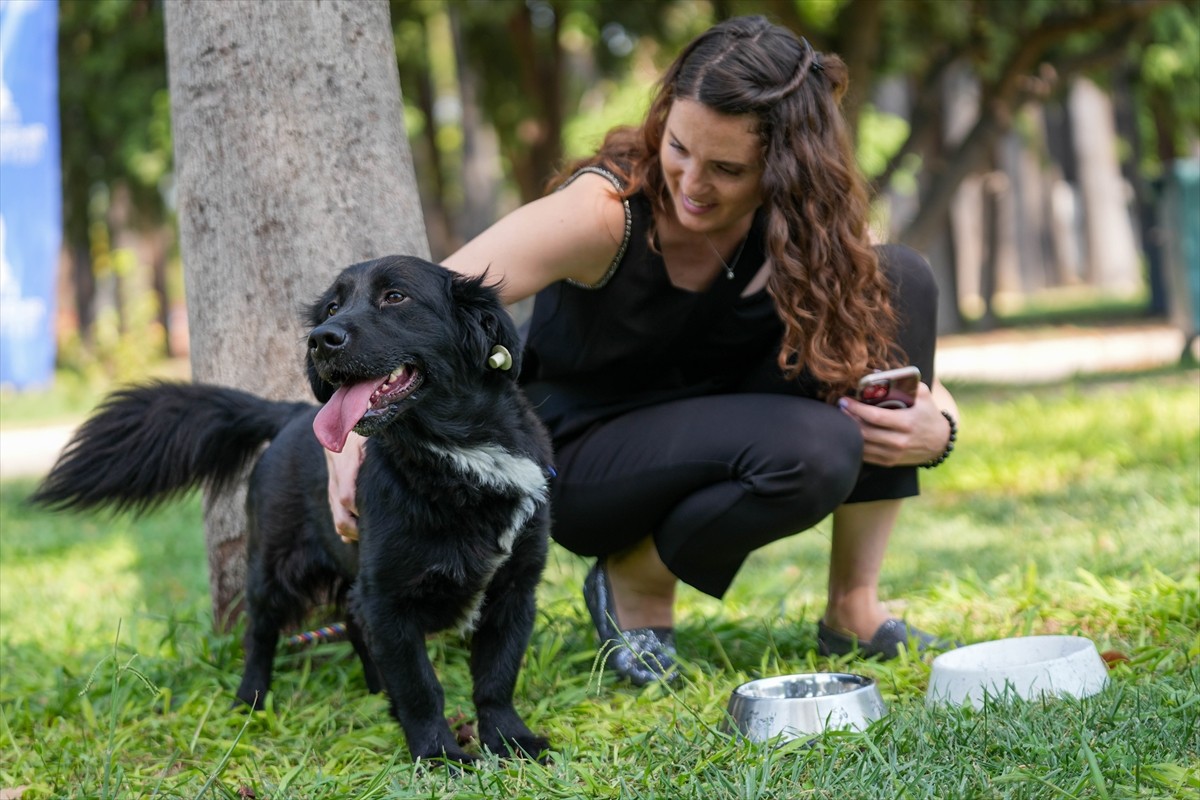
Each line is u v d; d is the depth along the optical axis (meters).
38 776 3.50
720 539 3.97
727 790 2.86
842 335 3.89
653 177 3.88
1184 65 19.77
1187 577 4.68
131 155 15.40
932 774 2.81
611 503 4.07
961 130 24.22
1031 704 3.20
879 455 4.05
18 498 10.50
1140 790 2.70
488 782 3.10
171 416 4.25
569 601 4.83
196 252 4.72
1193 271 14.06
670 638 4.19
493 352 3.50
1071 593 4.64
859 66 14.15
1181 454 7.80
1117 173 35.78
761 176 3.67
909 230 16.08
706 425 3.96
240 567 4.76
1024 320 27.11
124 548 8.12
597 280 3.99
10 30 10.52
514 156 19.73
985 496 7.58
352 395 3.31
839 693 3.29
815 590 5.52
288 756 3.55
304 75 4.60
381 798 3.02
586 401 4.24
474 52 18.78
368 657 4.18
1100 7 15.27
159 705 4.13
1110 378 13.40
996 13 14.86
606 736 3.45
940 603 4.78
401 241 4.79
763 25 3.74
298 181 4.61
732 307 4.05
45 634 5.43
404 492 3.37
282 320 4.64
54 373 24.23
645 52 18.53
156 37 15.04
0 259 11.11
